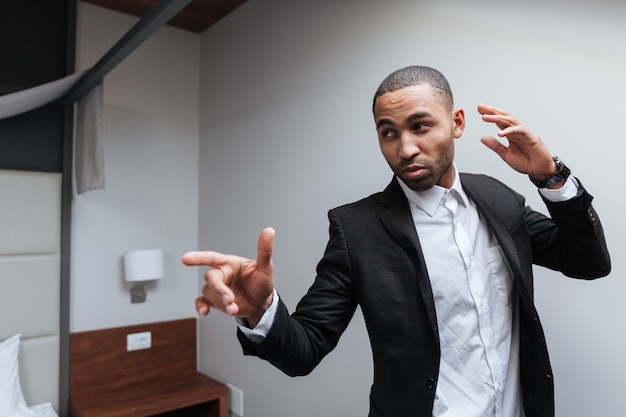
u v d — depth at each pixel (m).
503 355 0.80
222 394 2.34
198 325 2.69
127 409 2.06
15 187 2.06
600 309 1.09
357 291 0.81
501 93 1.28
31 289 2.08
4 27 2.13
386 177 1.60
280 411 2.07
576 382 1.13
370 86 1.67
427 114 0.71
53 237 2.15
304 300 0.85
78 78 1.96
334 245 0.85
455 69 1.40
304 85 1.98
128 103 2.52
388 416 0.81
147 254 2.35
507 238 0.78
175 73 2.71
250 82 2.33
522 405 0.84
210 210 2.63
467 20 1.37
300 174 1.99
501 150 0.76
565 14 1.15
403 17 1.56
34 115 2.18
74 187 2.30
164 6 1.25
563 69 1.16
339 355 1.76
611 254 1.07
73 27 2.27
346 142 1.76
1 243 2.01
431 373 0.75
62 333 2.17
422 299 0.76
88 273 2.33
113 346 2.36
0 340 1.99
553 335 1.18
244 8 2.39
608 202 1.08
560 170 0.73
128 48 1.54
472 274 0.79
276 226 2.12
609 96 1.07
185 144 2.73
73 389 2.22
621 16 1.06
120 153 2.47
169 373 2.54
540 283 1.20
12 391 1.86
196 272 2.73
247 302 0.65
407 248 0.78
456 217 0.81
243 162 2.37
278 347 0.68
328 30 1.87
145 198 2.55
